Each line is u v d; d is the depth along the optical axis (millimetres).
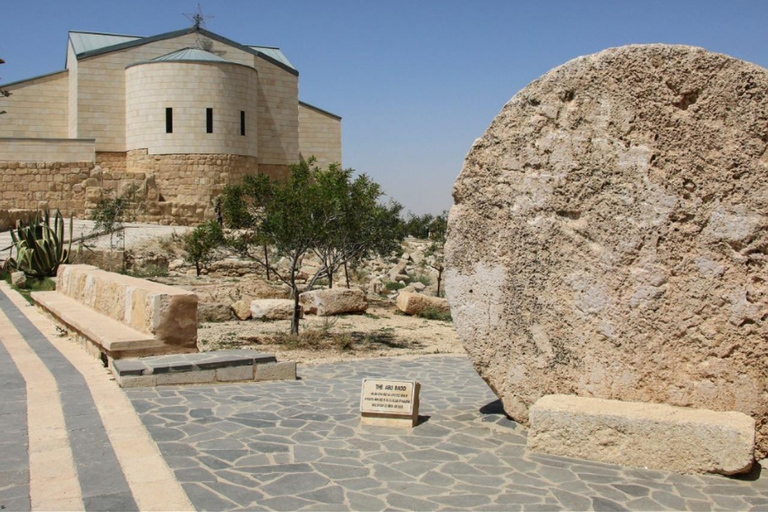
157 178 44781
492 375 6695
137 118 45469
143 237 33469
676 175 5969
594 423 5691
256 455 5652
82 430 6258
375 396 6707
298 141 53406
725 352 5840
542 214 6418
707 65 5887
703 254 5898
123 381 8047
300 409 7289
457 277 6801
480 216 6684
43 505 4590
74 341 11477
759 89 5754
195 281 24375
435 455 5762
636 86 6086
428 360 11969
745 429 5324
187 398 7625
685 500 4895
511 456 5762
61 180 41219
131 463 5398
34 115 49656
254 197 16516
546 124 6398
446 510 4633
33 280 22031
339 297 18906
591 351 6234
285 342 13875
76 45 50125
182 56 45906
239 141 45844
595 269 6219
